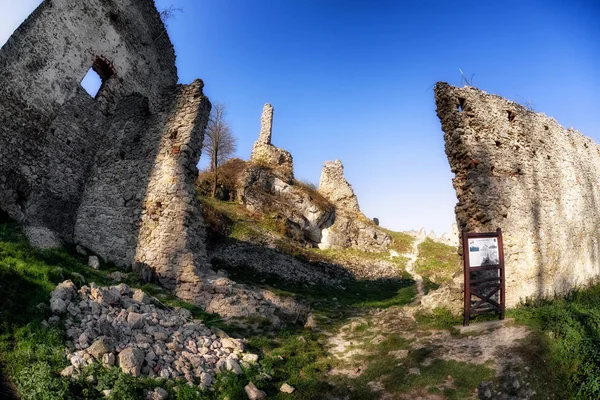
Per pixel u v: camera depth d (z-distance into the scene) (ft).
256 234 61.77
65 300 19.20
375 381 19.67
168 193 31.65
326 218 85.56
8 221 31.07
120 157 36.96
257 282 46.01
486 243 26.00
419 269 73.31
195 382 17.61
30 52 34.53
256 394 17.72
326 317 31.76
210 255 49.42
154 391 15.74
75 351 16.37
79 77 38.93
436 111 32.71
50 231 31.37
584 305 28.27
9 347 15.66
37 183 34.19
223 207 70.18
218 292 28.78
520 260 28.94
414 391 18.22
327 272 59.67
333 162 102.42
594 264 37.88
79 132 38.45
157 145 34.55
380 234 90.48
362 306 40.63
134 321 19.57
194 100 34.45
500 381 17.87
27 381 14.02
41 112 35.12
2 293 18.29
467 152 29.91
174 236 30.22
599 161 44.42
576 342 20.42
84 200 37.04
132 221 33.09
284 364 21.30
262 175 83.30
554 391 17.51
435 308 27.96
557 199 34.76
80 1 39.34
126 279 28.60
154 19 48.85
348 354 23.65
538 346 20.12
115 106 41.96
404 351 22.25
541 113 37.22
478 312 25.48
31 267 21.90
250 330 25.85
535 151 34.32
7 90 32.50
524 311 25.34
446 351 21.25
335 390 19.06
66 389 13.94
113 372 15.74
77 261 29.50
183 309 24.90
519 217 30.07
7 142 32.14
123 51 44.01
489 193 29.25
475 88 32.94
